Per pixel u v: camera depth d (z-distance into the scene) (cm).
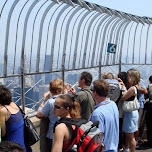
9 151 139
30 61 514
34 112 532
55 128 227
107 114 275
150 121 490
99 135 235
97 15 626
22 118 301
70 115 249
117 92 374
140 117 514
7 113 280
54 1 463
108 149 279
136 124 407
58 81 339
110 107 286
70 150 225
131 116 399
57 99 246
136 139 493
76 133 227
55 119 332
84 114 355
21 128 293
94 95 294
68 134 227
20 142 290
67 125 230
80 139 224
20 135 291
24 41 484
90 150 222
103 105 286
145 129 534
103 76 411
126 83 417
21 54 491
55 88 334
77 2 518
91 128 233
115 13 638
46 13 507
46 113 331
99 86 287
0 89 285
